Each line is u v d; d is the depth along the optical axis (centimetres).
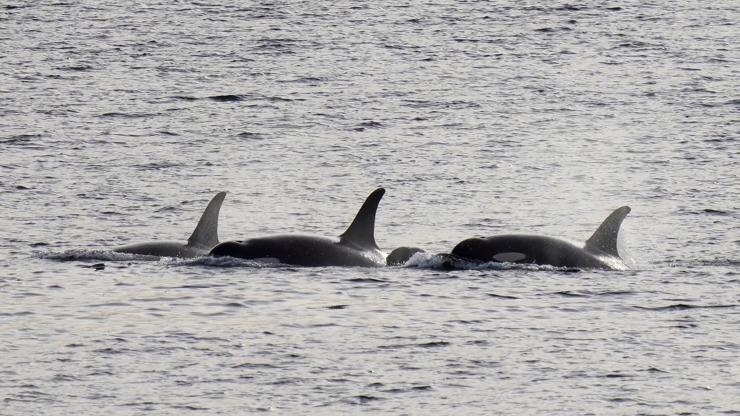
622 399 7200
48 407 6988
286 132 19238
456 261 10512
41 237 12012
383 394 7256
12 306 9075
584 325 8706
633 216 13388
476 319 8838
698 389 7362
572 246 10656
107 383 7375
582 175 15912
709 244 11894
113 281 9925
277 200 14262
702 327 8675
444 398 7200
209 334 8381
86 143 17862
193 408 7012
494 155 17400
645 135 19150
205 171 15988
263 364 7750
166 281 9931
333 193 14688
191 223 13050
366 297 9444
